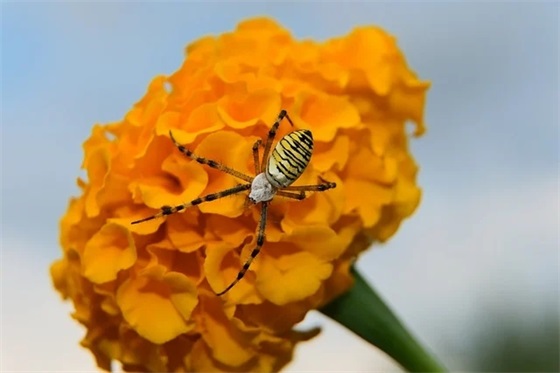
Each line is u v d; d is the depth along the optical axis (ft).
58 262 0.95
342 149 0.89
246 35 0.93
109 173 0.87
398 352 0.93
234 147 0.87
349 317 0.92
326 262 0.87
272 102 0.87
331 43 0.94
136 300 0.88
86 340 0.91
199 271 0.88
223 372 0.89
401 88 0.94
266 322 0.88
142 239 0.88
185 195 0.86
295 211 0.88
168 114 0.87
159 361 0.89
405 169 0.94
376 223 0.91
